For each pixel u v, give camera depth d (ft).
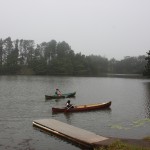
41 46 571.28
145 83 329.52
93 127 91.30
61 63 515.91
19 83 301.84
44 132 80.89
